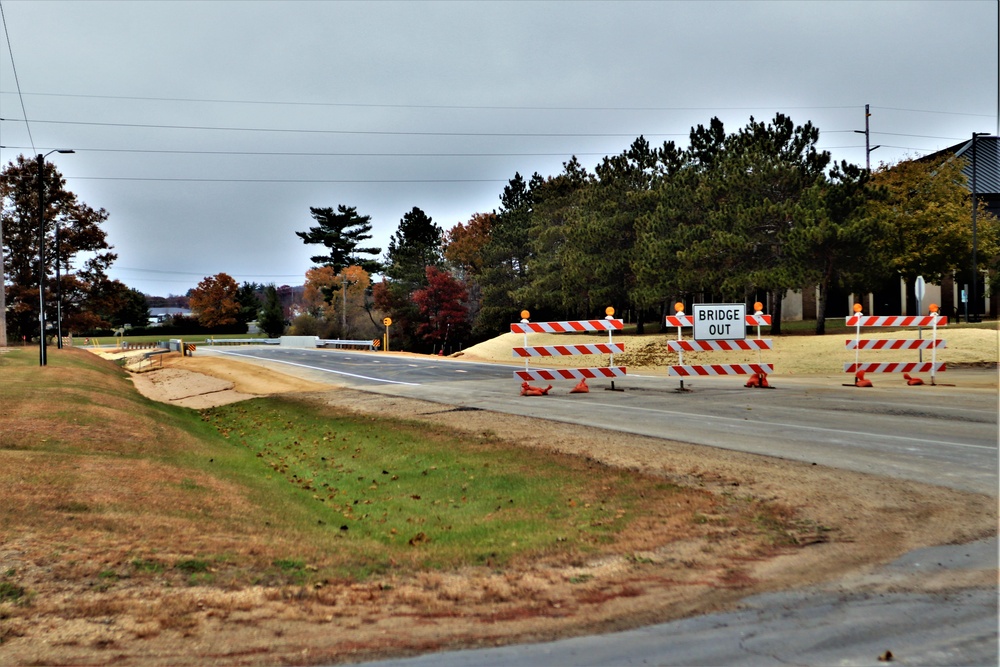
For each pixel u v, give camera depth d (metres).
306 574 6.61
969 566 6.14
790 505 8.28
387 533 9.16
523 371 20.06
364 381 27.31
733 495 8.85
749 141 38.53
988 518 7.41
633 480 10.00
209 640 4.98
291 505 10.45
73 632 4.96
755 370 20.67
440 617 5.55
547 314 65.88
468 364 34.56
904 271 39.03
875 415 14.64
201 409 24.72
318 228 104.88
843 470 9.73
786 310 52.09
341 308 98.00
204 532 7.86
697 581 6.19
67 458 11.20
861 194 33.84
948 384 20.48
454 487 11.11
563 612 5.61
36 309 62.31
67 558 6.39
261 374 32.31
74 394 19.53
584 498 9.52
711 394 19.19
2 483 8.86
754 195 36.75
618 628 5.24
